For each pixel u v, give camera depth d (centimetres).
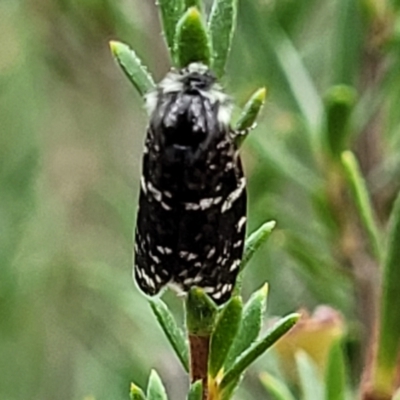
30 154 14
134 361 11
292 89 9
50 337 15
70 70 12
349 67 8
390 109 9
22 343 15
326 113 8
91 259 15
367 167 9
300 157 9
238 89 10
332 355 6
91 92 13
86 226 16
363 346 8
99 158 15
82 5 12
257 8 9
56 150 15
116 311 14
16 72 14
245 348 5
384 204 9
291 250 9
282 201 10
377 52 8
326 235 8
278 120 9
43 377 15
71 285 15
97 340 15
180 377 10
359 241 8
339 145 8
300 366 6
